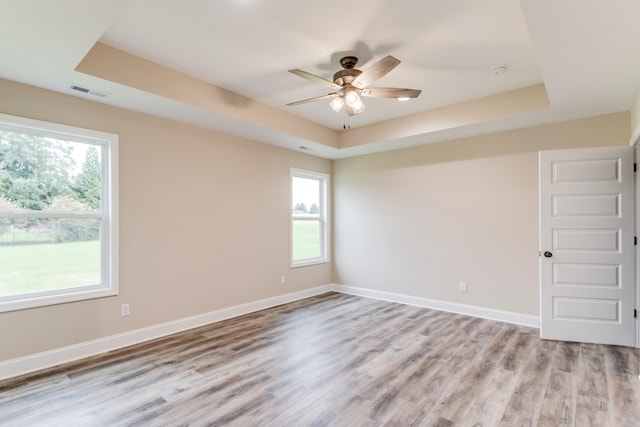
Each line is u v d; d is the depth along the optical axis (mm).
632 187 3240
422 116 4273
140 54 2834
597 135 3607
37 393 2432
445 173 4668
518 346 3318
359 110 2838
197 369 2820
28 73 2586
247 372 2768
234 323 4078
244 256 4516
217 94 3479
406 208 5059
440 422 2088
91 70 2604
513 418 2125
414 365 2893
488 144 4309
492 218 4281
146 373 2746
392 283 5207
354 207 5684
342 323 4070
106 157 3279
